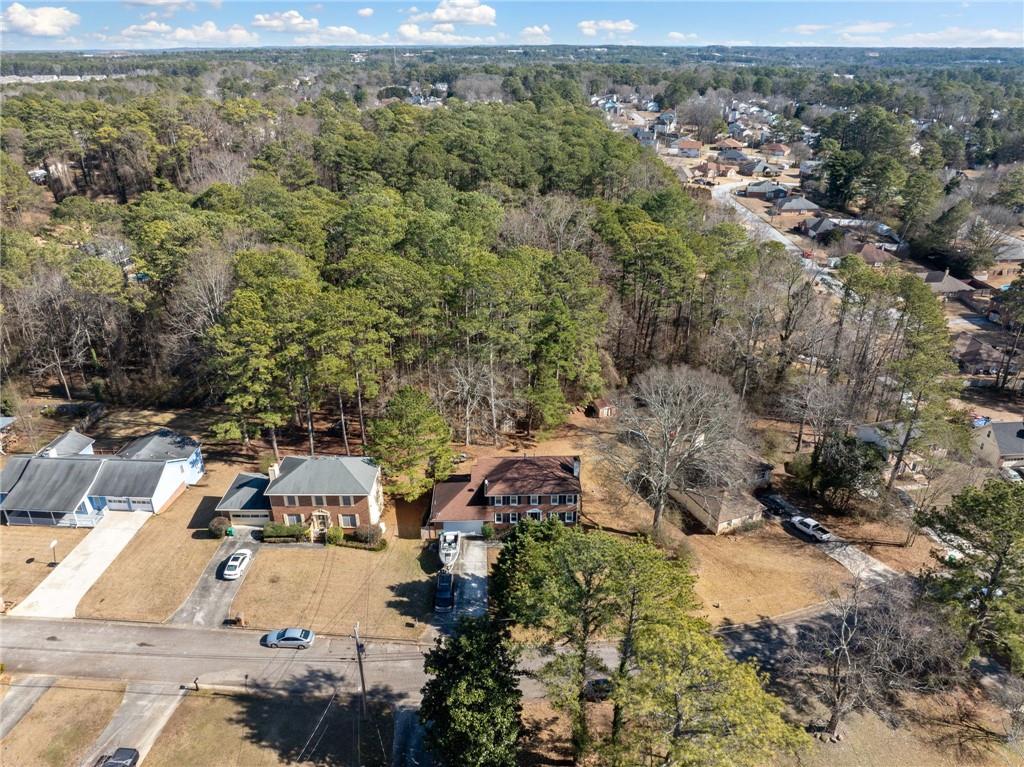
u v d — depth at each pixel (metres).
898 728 37.06
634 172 108.88
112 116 125.88
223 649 40.38
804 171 181.50
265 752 34.19
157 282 72.56
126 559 47.34
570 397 72.75
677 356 75.62
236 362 54.78
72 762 33.41
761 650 41.91
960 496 40.28
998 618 37.94
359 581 46.25
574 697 30.44
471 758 29.64
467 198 87.12
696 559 50.16
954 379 57.88
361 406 61.47
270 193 91.19
